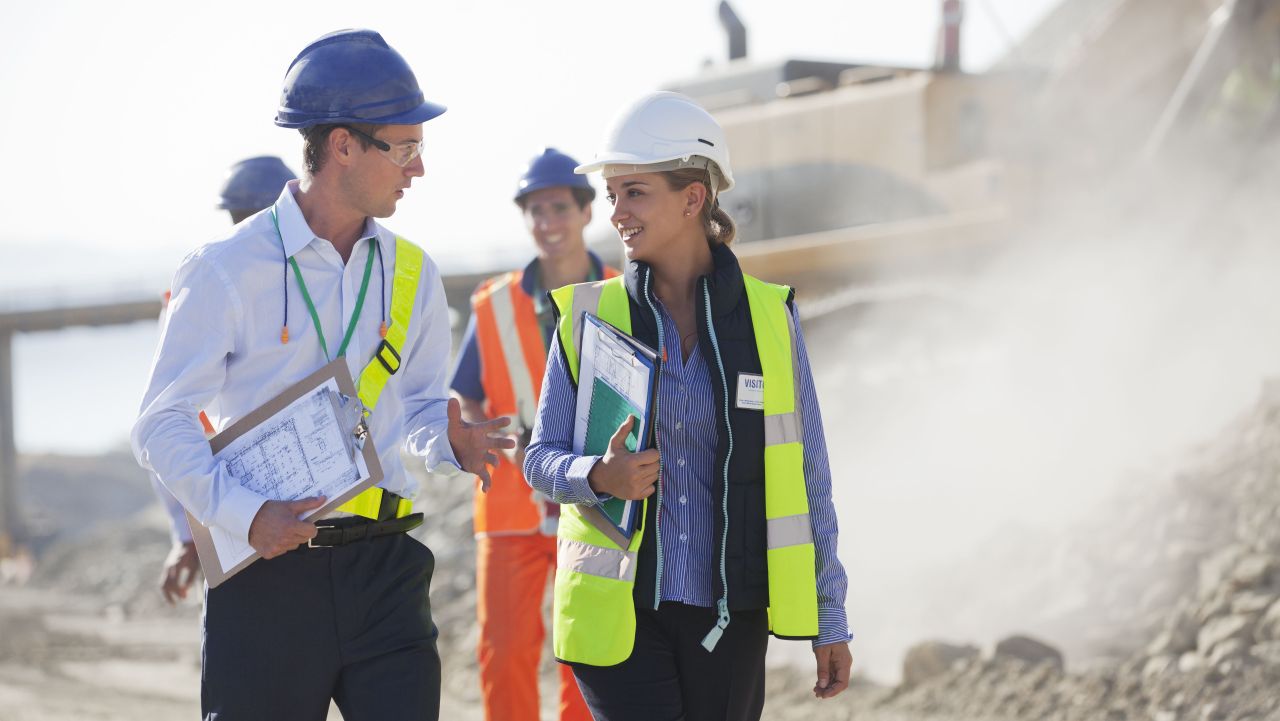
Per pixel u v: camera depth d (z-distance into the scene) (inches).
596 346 177.0
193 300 170.4
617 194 177.5
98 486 2758.4
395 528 181.9
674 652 174.9
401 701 176.2
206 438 170.2
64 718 458.3
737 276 175.9
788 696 406.6
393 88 172.9
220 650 173.6
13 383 2268.7
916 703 371.2
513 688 269.6
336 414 170.2
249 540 165.2
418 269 185.0
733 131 878.4
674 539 173.5
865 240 771.4
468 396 291.6
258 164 269.3
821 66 902.4
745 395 172.6
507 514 271.1
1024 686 358.3
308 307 175.8
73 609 1071.6
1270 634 338.0
